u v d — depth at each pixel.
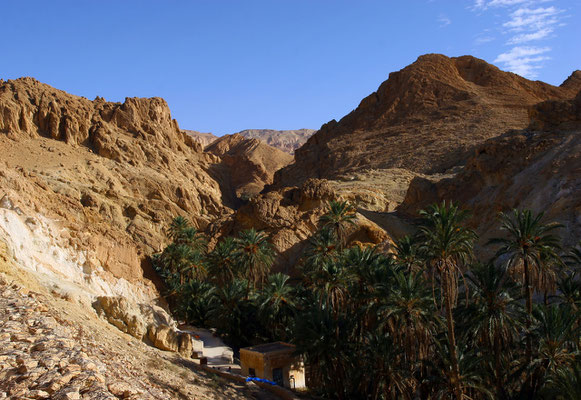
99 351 15.13
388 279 31.78
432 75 177.38
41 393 8.98
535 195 58.50
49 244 30.58
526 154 68.94
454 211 27.20
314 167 161.38
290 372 35.66
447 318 26.44
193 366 28.44
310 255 46.69
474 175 75.81
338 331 32.94
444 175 102.69
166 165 121.50
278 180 167.12
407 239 35.53
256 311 47.91
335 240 47.06
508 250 29.19
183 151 147.88
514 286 28.86
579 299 30.42
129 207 91.81
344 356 32.28
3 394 8.88
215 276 52.47
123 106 133.00
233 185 165.75
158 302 43.38
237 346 45.94
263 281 59.28
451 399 26.81
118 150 113.88
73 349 12.00
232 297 47.19
